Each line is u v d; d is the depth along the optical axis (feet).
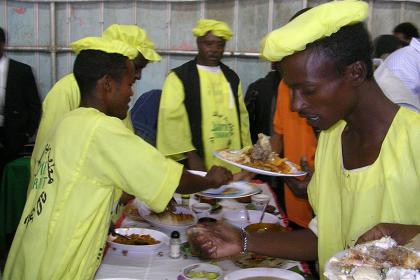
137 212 7.13
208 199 7.72
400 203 3.42
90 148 4.94
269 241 4.26
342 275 2.78
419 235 3.11
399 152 3.37
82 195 4.94
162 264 5.51
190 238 4.31
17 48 16.12
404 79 8.26
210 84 10.14
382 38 12.54
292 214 8.90
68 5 15.92
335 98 3.30
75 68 5.38
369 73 3.36
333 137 4.00
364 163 3.61
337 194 3.97
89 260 5.08
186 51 15.89
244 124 10.83
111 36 6.98
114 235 6.12
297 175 6.51
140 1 15.75
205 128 10.02
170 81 10.06
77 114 5.13
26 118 13.15
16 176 12.61
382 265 2.77
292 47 3.17
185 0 15.58
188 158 10.09
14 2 15.89
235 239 4.28
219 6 15.48
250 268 4.93
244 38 15.49
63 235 4.91
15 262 5.12
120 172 4.96
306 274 5.21
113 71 5.28
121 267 5.42
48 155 5.16
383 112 3.45
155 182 5.04
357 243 3.22
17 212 12.67
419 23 15.10
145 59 7.13
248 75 15.70
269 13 15.16
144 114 11.33
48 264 4.88
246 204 7.76
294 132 8.83
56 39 16.12
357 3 3.25
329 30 3.15
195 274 5.13
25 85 13.09
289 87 3.40
